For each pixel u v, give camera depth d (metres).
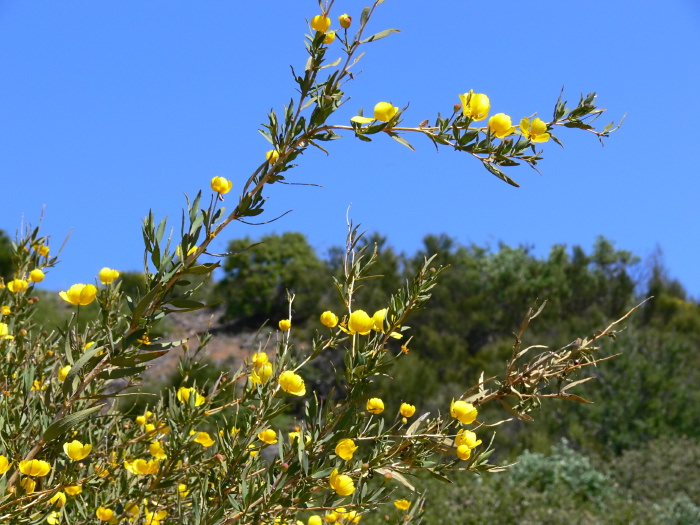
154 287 1.36
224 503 1.66
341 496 1.57
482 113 1.44
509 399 1.79
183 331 17.75
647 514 9.58
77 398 1.38
